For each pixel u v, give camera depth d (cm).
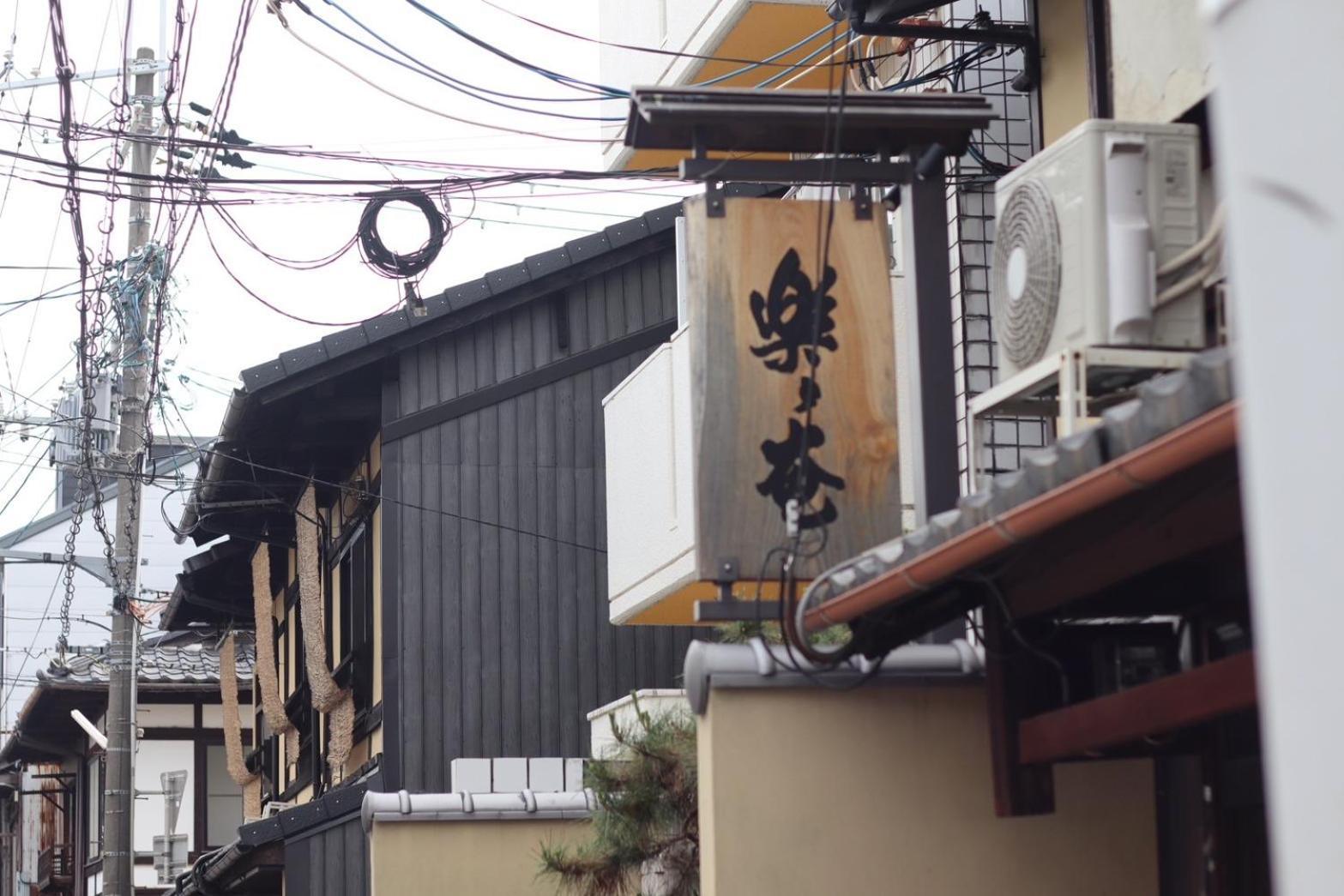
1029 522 431
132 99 1750
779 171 650
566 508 1599
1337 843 231
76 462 1856
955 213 976
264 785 2459
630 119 646
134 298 1507
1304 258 240
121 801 1900
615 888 800
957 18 1022
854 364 645
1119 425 407
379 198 1134
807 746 580
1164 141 596
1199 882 583
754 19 1177
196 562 2206
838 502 631
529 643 1567
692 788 776
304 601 1666
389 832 1102
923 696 590
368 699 1641
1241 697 444
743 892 567
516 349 1616
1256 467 250
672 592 1105
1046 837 590
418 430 1578
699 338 637
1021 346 628
